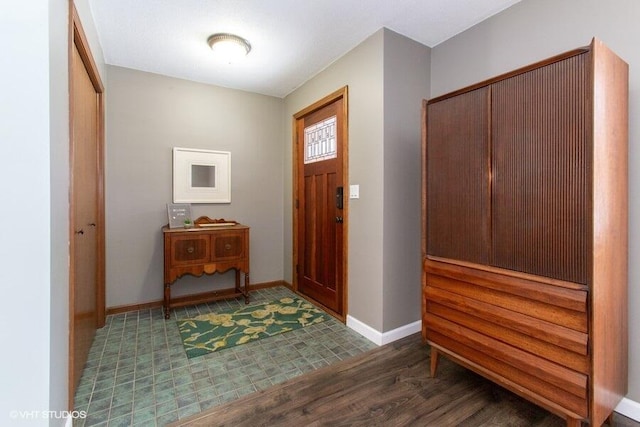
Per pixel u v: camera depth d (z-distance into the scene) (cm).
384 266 230
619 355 145
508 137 149
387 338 233
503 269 152
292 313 292
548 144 134
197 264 290
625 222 147
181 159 317
